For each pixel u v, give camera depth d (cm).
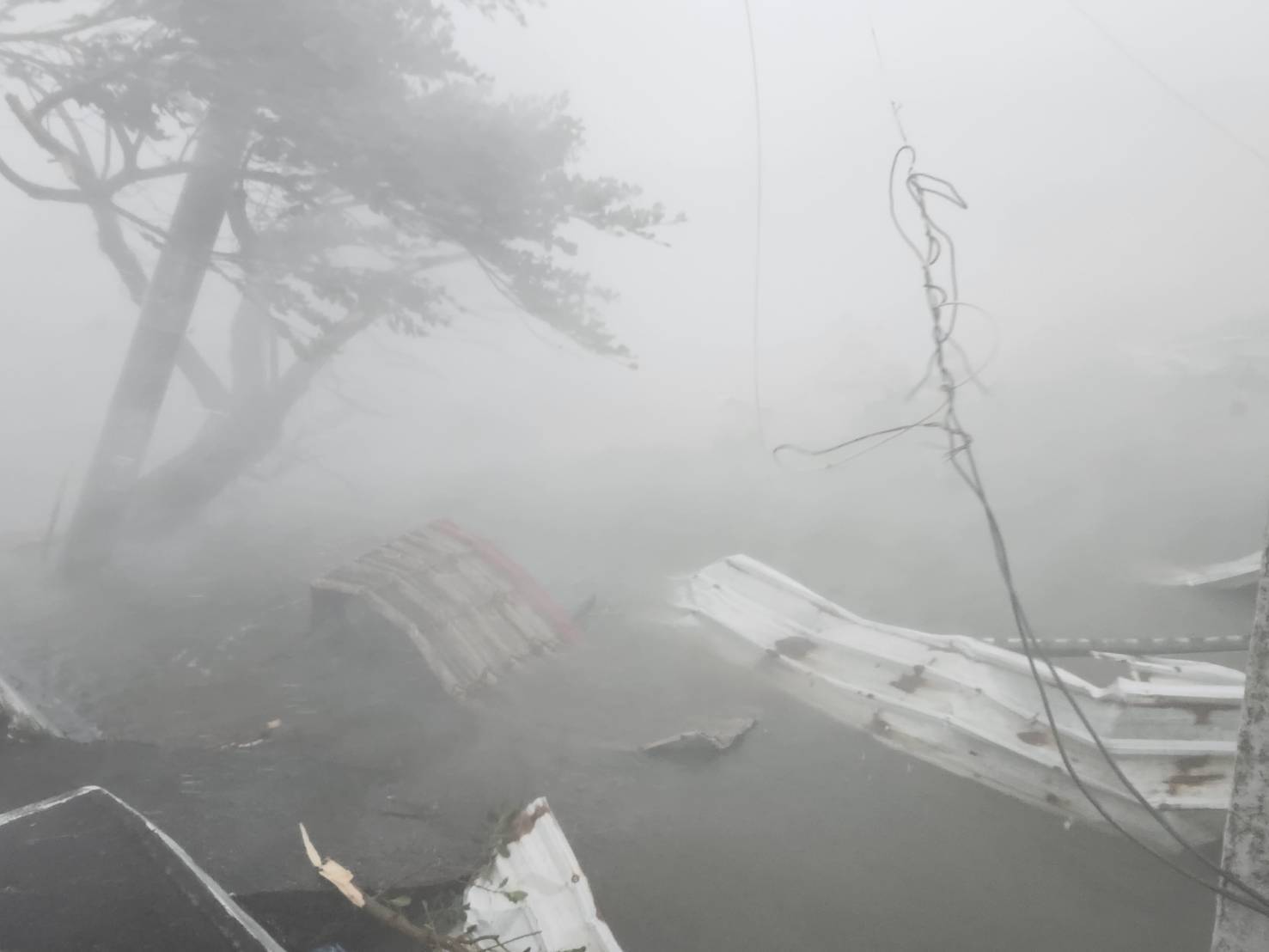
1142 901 456
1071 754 509
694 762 568
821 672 650
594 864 474
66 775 466
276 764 521
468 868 420
